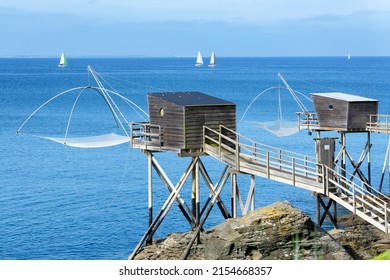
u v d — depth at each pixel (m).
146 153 70.88
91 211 85.88
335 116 97.75
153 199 92.88
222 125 69.50
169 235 68.69
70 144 89.69
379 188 97.12
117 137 95.25
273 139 145.38
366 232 69.50
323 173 58.75
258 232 58.09
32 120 183.00
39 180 104.56
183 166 117.06
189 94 74.44
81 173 110.44
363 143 142.75
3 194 94.81
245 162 66.81
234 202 67.56
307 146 136.88
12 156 125.50
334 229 71.50
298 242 57.97
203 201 91.81
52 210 86.12
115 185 101.50
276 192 97.69
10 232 76.56
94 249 71.44
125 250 71.12
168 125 69.38
